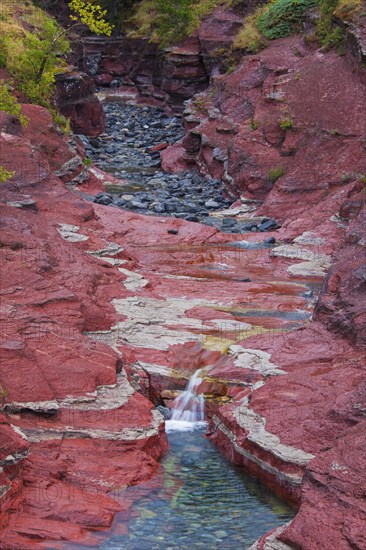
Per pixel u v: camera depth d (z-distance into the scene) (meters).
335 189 28.64
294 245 24.56
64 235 21.70
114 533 11.32
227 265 23.30
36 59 35.16
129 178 35.31
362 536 9.80
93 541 11.05
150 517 11.82
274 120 32.19
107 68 56.03
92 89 42.84
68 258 19.30
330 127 30.80
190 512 12.04
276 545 10.34
